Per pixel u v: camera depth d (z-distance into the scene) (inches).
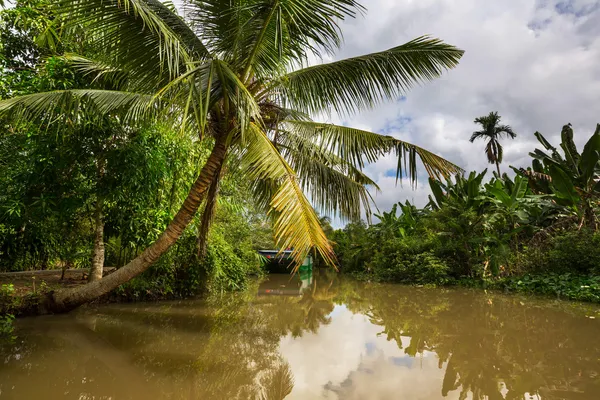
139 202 272.2
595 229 381.7
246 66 181.9
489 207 482.9
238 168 225.0
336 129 219.0
